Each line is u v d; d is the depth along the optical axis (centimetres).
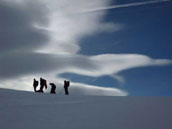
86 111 711
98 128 511
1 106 765
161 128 519
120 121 582
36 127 511
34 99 942
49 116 630
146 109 743
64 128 507
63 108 754
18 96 1005
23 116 623
